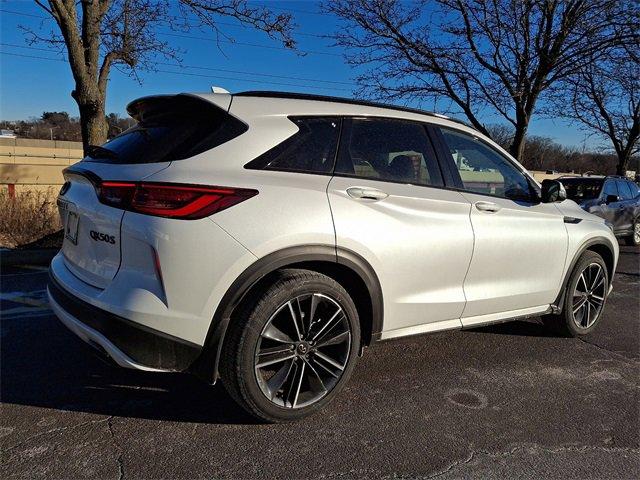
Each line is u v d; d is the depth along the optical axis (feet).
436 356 13.74
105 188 9.12
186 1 28.53
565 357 13.99
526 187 13.96
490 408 10.87
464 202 11.89
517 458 9.06
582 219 15.07
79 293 9.37
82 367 12.08
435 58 37.27
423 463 8.79
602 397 11.60
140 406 10.33
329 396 10.12
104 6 27.96
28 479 7.93
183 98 9.96
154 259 8.44
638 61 33.30
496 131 53.72
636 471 8.78
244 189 8.93
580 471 8.74
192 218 8.48
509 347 14.64
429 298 11.32
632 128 65.62
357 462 8.73
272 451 8.94
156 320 8.46
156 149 9.27
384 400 11.03
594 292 15.85
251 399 9.25
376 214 10.27
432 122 12.21
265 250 8.91
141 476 8.13
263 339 9.29
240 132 9.45
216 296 8.68
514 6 34.22
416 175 11.41
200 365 9.01
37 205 29.30
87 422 9.65
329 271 10.22
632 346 15.14
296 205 9.30
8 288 19.24
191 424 9.71
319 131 10.27
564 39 34.78
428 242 11.01
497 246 12.38
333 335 10.02
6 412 9.89
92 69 27.71
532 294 13.62
